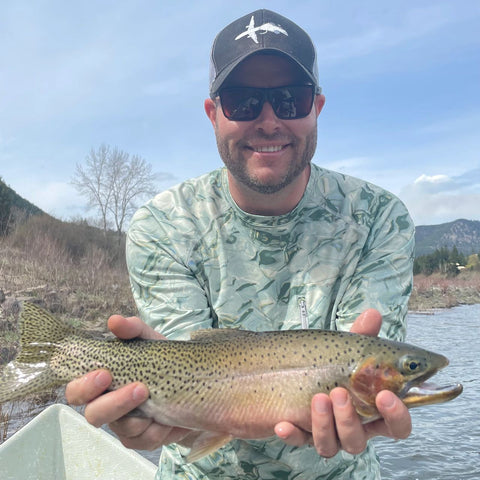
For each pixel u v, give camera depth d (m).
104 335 3.19
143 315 0.75
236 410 0.63
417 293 11.57
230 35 0.74
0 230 6.52
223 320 0.74
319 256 0.74
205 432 0.64
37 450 1.28
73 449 1.30
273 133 0.70
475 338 5.02
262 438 0.63
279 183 0.71
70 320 3.43
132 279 0.78
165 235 0.77
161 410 0.64
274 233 0.75
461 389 0.60
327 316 0.74
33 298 3.50
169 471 0.74
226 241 0.76
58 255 5.60
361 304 0.71
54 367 0.69
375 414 0.61
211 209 0.78
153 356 0.66
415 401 0.61
